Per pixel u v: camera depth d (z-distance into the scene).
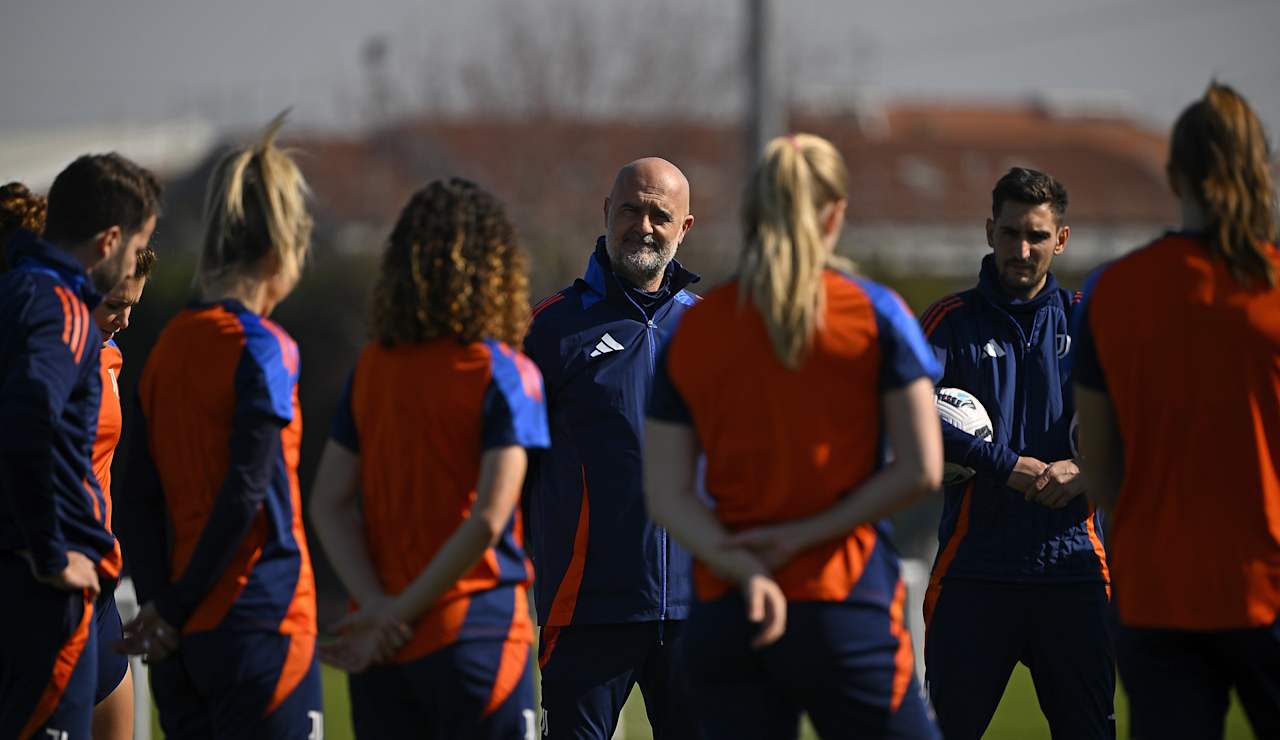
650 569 19.61
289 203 15.12
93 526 16.14
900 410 13.26
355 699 14.85
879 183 115.06
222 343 14.63
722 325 13.48
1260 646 13.41
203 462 14.70
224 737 14.86
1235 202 13.43
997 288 20.47
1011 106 153.62
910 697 13.45
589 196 94.12
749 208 13.51
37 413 14.78
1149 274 13.68
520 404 14.01
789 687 13.42
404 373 14.14
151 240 19.17
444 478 14.08
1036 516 19.66
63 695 15.80
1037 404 20.17
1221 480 13.41
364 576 14.29
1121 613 14.07
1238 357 13.32
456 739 14.25
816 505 13.28
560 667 19.75
